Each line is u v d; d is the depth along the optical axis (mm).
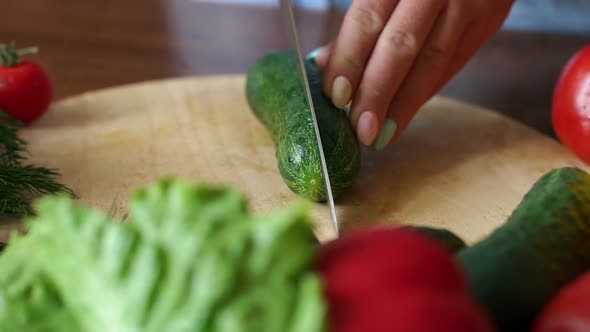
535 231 291
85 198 471
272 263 188
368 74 462
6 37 745
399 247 205
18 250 242
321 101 469
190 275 186
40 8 825
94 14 809
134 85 593
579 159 494
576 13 774
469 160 498
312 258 201
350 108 469
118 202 467
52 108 565
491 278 258
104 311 196
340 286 197
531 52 717
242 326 179
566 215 301
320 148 437
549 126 603
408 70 474
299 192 451
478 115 544
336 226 434
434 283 199
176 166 499
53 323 213
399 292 193
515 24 764
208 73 694
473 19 489
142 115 557
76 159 507
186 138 528
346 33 466
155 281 189
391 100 476
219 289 182
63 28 768
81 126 544
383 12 460
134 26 777
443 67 480
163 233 194
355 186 475
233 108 566
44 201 215
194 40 752
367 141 460
